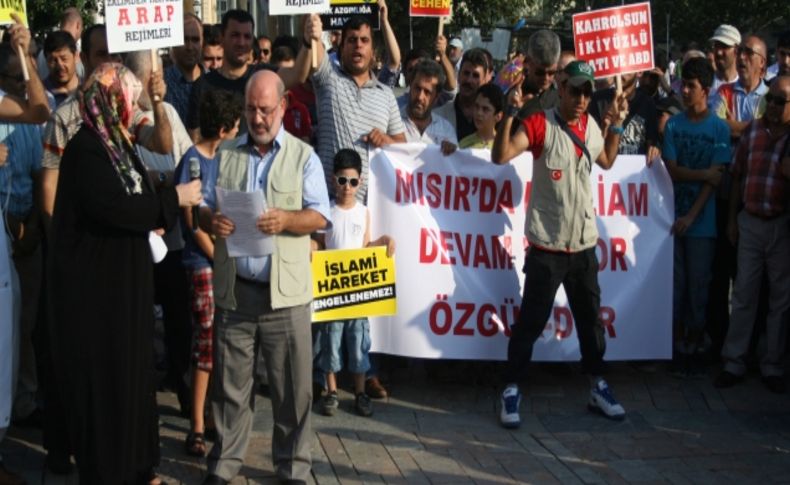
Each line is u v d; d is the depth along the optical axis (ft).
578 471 20.39
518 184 25.29
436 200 24.89
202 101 20.04
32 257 21.83
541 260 22.77
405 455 21.03
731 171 25.91
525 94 26.22
